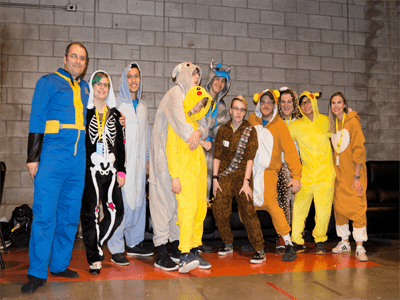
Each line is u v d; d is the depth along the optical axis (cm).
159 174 281
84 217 250
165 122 283
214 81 349
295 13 518
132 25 471
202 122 280
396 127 543
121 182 259
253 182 313
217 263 291
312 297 207
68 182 239
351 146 320
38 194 223
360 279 245
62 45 456
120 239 288
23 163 445
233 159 302
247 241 401
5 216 436
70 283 232
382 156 537
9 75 446
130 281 237
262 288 223
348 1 538
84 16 461
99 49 463
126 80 300
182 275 253
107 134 254
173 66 480
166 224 280
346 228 337
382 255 325
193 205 260
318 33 525
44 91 225
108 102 261
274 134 314
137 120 299
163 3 480
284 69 511
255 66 502
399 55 549
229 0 497
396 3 550
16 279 243
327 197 327
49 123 229
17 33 448
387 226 399
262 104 315
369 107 537
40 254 221
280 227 308
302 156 335
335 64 529
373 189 442
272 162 313
